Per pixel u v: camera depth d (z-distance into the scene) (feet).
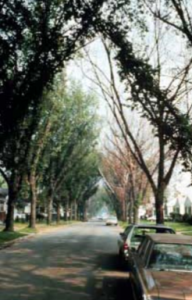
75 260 62.03
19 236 108.17
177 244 29.32
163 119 60.85
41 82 68.80
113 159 225.56
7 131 72.33
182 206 271.69
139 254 32.07
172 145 62.28
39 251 75.15
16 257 65.57
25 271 50.85
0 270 51.57
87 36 64.59
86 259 63.46
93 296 36.94
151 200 300.61
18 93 69.00
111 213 506.89
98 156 274.16
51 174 198.39
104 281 44.32
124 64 59.72
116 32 60.08
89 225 227.81
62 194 236.43
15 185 119.75
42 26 65.10
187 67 76.74
